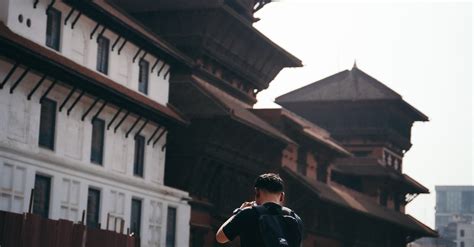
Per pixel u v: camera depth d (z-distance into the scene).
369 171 91.06
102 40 43.91
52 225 30.14
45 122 38.62
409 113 101.88
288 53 67.56
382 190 92.88
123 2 60.03
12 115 35.81
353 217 80.06
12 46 34.16
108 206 43.19
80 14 41.03
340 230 79.12
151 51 47.88
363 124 96.94
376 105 96.31
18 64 35.28
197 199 54.34
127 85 46.16
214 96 54.34
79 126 41.06
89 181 41.41
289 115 66.94
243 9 67.19
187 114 53.09
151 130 48.25
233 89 63.34
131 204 45.62
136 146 47.00
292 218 8.96
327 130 97.94
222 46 60.94
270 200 9.20
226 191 57.41
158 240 48.25
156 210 48.12
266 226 8.80
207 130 53.62
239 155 57.97
